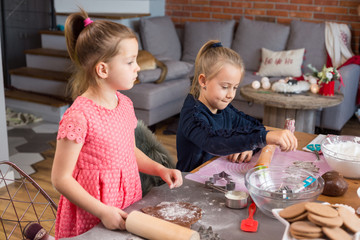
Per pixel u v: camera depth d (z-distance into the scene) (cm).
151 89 364
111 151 113
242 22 461
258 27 450
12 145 342
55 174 105
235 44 462
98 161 113
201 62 143
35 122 404
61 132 104
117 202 118
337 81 358
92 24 110
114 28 108
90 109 109
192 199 113
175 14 519
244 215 105
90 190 113
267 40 442
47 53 445
